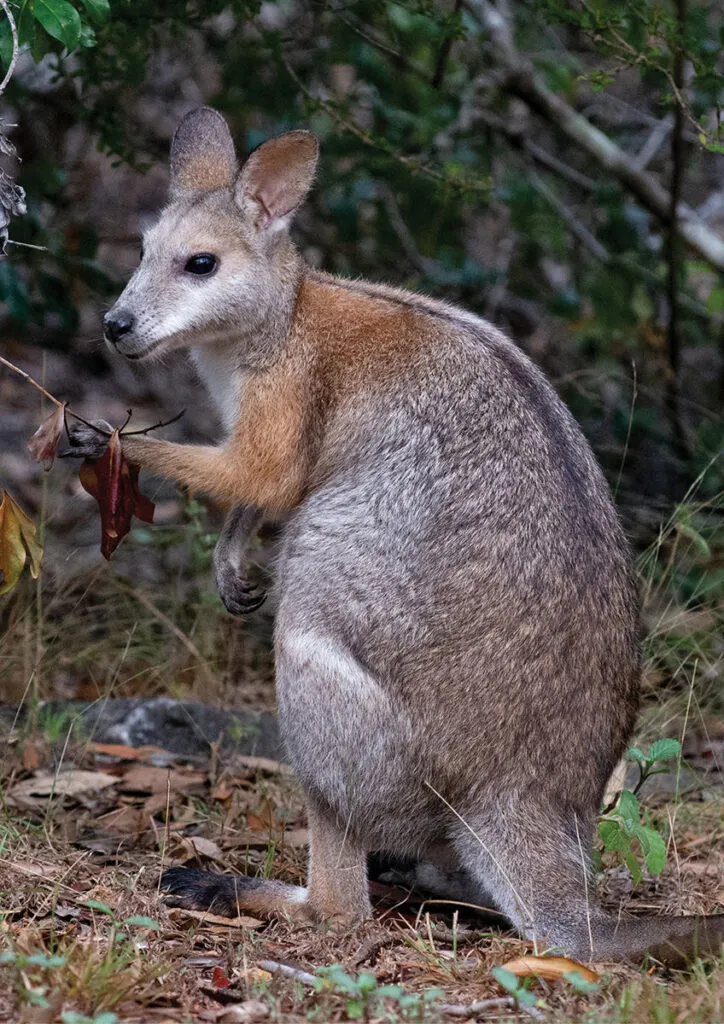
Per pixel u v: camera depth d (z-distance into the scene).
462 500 8.77
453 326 9.61
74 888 8.87
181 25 14.38
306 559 8.96
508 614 8.54
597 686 8.70
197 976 7.46
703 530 14.55
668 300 16.95
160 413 18.95
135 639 13.95
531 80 15.88
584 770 8.66
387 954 8.09
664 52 14.33
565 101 17.22
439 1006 7.03
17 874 8.90
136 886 8.97
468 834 8.60
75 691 13.56
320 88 16.84
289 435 9.77
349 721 8.59
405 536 8.79
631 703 9.04
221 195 10.29
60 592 13.96
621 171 16.27
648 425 16.59
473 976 7.67
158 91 18.78
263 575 14.77
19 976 6.87
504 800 8.51
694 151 17.38
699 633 13.58
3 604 13.91
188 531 14.45
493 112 16.95
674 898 9.64
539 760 8.52
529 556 8.63
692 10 15.35
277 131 15.52
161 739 12.64
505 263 18.31
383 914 8.95
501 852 8.46
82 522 16.25
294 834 10.59
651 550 13.27
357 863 8.75
